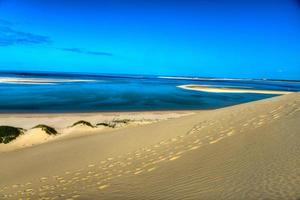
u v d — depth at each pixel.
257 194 7.03
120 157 13.18
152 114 36.88
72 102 48.09
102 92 68.12
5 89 65.50
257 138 11.23
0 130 20.83
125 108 43.47
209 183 8.37
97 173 11.79
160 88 90.25
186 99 58.66
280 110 13.92
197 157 10.88
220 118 14.97
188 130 14.28
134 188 9.18
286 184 7.30
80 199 8.97
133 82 133.88
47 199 9.63
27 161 15.59
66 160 14.51
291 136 10.66
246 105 16.83
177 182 8.95
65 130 22.69
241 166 9.13
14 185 12.18
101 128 22.98
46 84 87.94
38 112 37.00
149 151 12.98
